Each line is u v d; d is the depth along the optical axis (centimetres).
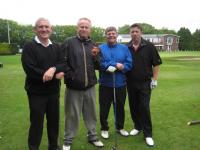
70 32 3812
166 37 4631
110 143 291
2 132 323
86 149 276
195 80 732
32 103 236
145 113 289
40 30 228
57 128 252
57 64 236
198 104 457
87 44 265
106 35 287
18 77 792
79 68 260
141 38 291
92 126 282
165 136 310
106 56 285
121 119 305
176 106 443
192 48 4406
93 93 275
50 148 255
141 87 291
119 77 289
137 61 289
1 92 558
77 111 270
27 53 228
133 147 281
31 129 240
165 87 620
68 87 267
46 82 234
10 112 405
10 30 4188
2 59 1647
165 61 1459
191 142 294
